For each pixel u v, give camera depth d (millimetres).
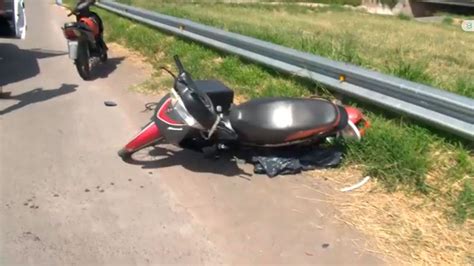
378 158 4324
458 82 5758
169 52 9031
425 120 4496
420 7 55344
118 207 3975
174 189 4258
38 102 6703
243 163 4703
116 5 14406
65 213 3885
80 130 5613
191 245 3488
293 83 6344
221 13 20297
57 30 14531
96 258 3344
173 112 4441
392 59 8414
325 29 18750
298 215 3828
